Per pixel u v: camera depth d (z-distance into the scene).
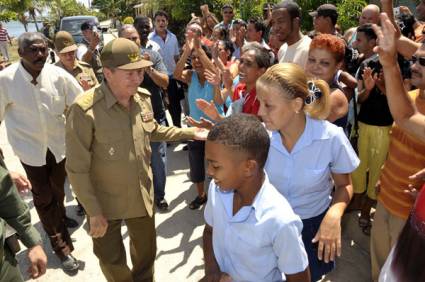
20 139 2.97
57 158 3.12
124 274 2.46
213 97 3.53
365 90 3.06
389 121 3.08
